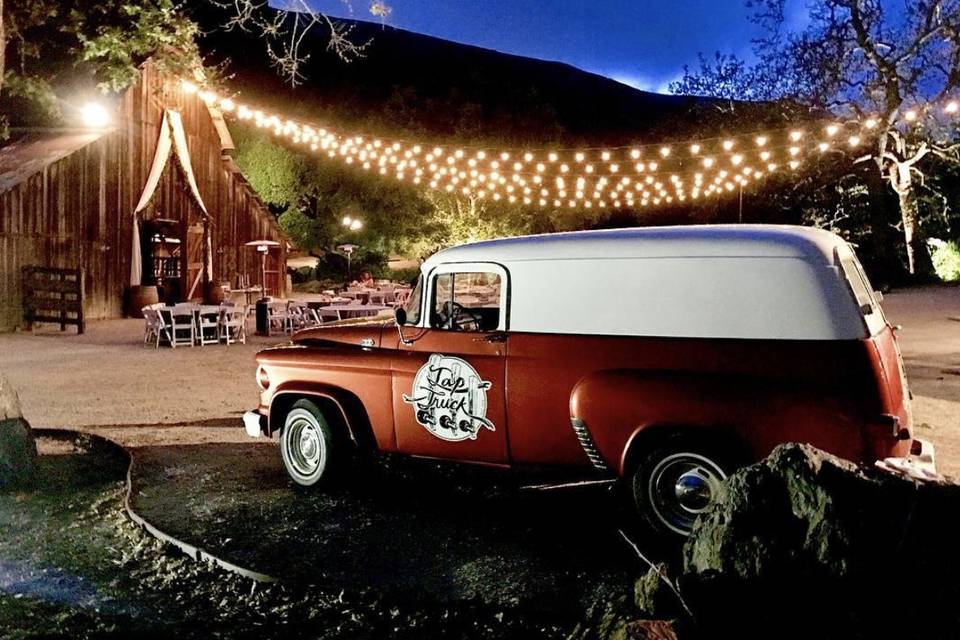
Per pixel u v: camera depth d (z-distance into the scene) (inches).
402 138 1592.0
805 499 124.6
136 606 190.1
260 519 247.1
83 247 945.5
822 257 203.8
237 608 187.6
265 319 800.3
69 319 816.3
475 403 241.3
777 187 1213.1
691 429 207.6
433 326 257.0
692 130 1323.8
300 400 279.3
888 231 1277.1
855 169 1137.4
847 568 118.3
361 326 274.1
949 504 121.4
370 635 170.9
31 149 927.7
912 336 724.7
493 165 619.5
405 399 256.2
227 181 1165.1
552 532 231.6
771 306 206.2
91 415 410.0
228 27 504.4
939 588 115.7
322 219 1576.0
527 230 1368.1
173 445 347.6
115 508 264.5
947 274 1353.3
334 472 276.5
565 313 231.0
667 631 114.5
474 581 195.0
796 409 197.0
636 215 1434.5
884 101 811.4
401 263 1689.2
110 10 638.5
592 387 219.1
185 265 1052.5
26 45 685.3
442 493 274.2
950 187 1245.7
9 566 216.8
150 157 1031.0
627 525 236.4
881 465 134.6
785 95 1027.3
